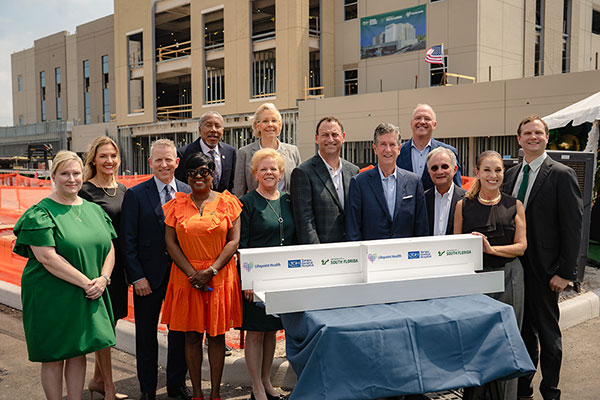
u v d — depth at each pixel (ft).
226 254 12.14
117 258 13.55
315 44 87.56
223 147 16.67
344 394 8.55
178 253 12.15
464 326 9.32
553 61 87.92
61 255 11.35
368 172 13.35
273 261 9.78
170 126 103.76
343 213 13.48
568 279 12.26
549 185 12.48
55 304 11.27
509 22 77.87
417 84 78.89
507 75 77.92
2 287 23.13
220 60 98.22
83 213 11.87
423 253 10.41
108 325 11.94
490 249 11.50
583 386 14.28
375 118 75.51
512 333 9.61
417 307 9.72
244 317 12.78
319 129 13.39
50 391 11.63
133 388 14.47
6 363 16.47
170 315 12.47
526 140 12.76
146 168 112.27
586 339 17.87
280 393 14.01
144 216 13.12
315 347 8.74
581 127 37.86
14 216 34.96
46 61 163.22
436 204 14.01
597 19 103.40
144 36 107.24
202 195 12.37
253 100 90.63
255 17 98.48
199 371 12.61
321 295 9.53
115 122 115.85
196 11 98.37
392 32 81.35
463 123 67.51
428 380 8.90
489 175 11.91
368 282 9.98
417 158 16.43
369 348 8.79
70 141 132.16
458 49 74.59
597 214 32.27
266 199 13.14
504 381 10.31
